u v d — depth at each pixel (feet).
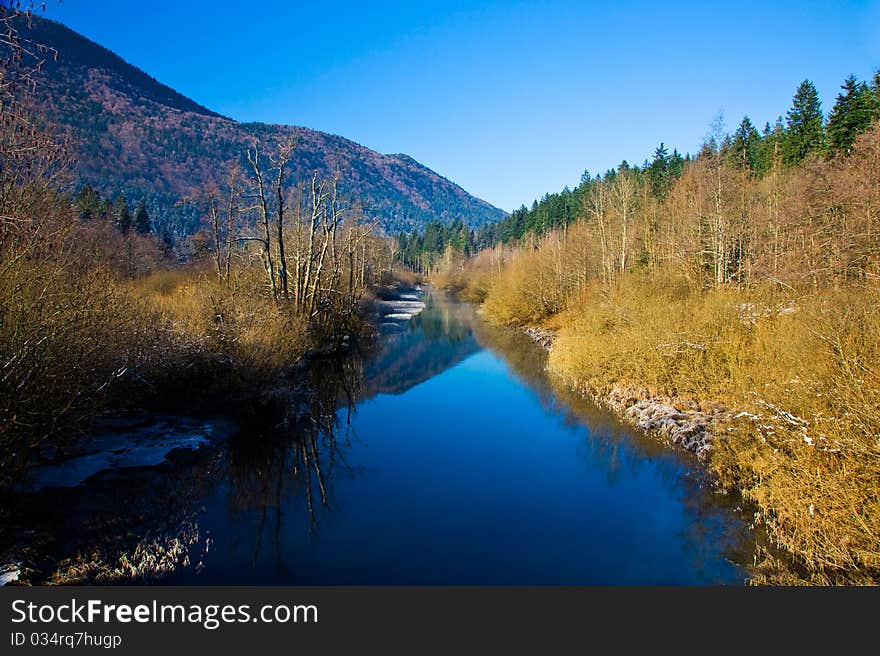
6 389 23.49
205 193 91.50
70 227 29.96
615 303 67.00
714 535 26.30
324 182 79.15
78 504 25.68
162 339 40.75
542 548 25.58
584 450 41.11
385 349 95.09
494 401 58.70
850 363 25.49
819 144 108.78
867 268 50.78
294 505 30.81
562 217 225.76
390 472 36.68
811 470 23.21
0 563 19.66
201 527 26.91
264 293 70.69
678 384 48.29
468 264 283.59
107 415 36.76
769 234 81.00
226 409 43.42
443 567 23.61
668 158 169.37
